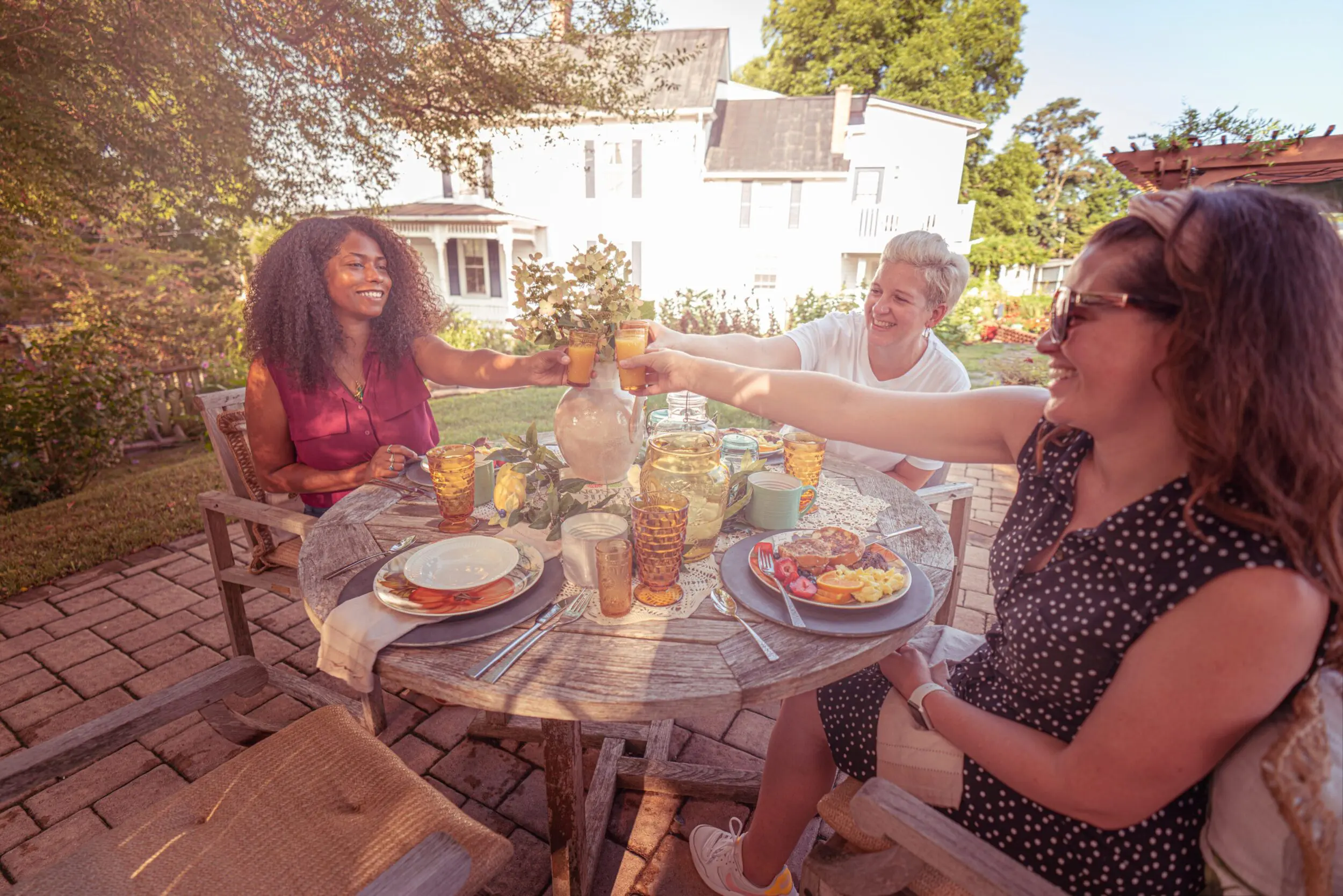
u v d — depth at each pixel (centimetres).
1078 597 93
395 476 204
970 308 1532
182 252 1062
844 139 1708
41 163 589
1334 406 72
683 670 110
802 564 137
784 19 2745
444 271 1845
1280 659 76
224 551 231
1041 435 113
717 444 155
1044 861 102
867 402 146
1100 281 85
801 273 1786
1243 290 74
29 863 180
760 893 155
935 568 147
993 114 2716
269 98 671
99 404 516
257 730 147
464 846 117
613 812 195
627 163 1727
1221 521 81
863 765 123
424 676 109
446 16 713
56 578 332
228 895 109
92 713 237
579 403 177
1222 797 85
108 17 523
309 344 223
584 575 135
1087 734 89
